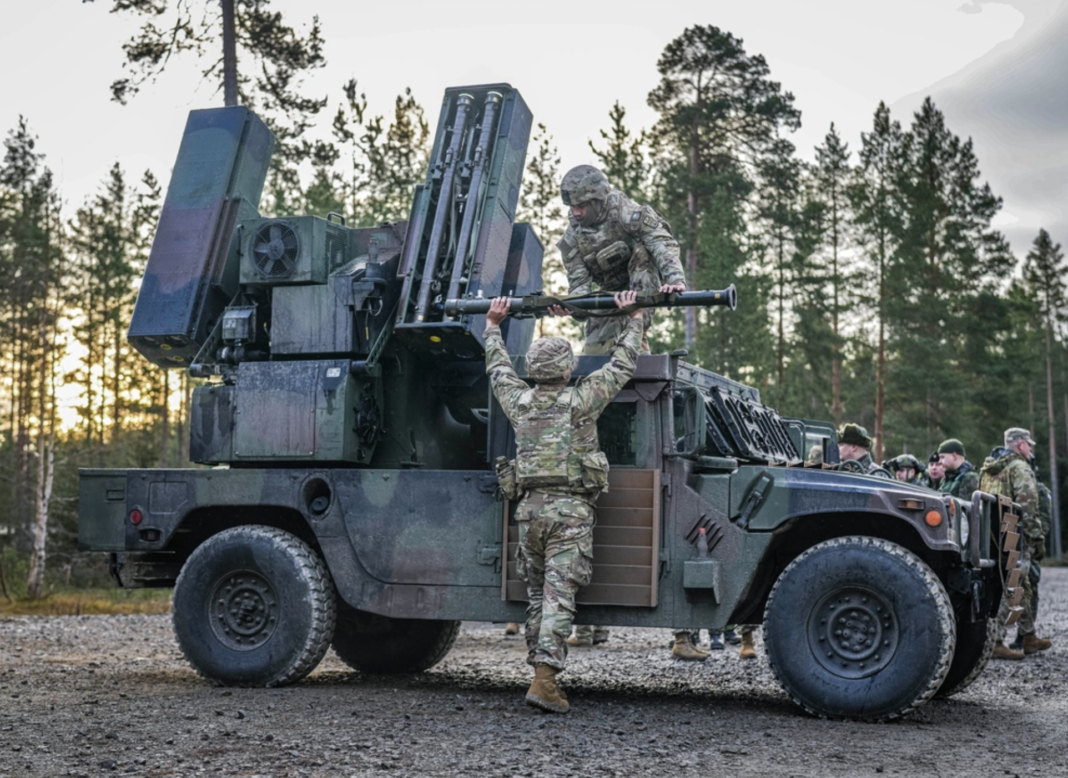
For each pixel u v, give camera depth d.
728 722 5.70
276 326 7.20
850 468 8.32
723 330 25.91
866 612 5.89
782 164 32.16
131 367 35.50
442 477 6.61
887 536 6.32
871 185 35.25
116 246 33.00
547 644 5.86
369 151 25.77
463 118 7.38
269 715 5.65
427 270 7.03
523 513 6.02
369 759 4.61
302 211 24.88
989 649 6.91
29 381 30.00
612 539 6.20
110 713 5.71
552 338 6.08
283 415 6.97
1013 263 36.72
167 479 7.18
